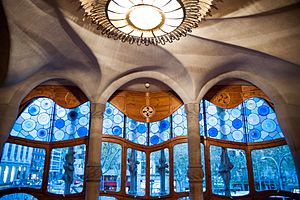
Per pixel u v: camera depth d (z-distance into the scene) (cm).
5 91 750
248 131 879
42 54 702
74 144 865
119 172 854
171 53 722
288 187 799
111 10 442
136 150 891
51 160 854
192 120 773
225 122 892
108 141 874
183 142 873
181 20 462
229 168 845
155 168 873
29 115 880
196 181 710
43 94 896
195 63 744
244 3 527
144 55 743
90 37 656
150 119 923
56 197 818
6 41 612
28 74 749
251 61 734
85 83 813
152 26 481
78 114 899
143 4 426
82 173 839
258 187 824
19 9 531
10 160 819
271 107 874
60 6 539
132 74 813
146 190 848
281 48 648
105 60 739
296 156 732
